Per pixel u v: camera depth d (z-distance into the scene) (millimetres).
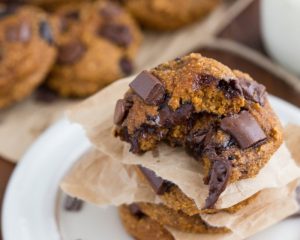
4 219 268
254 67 385
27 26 358
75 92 370
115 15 387
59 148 298
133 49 385
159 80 227
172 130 234
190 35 410
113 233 274
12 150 332
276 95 368
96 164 277
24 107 364
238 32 417
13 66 344
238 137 220
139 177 261
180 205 245
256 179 233
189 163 238
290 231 269
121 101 236
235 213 250
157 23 407
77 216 278
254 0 432
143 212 265
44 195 281
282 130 249
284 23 364
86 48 371
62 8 400
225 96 224
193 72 224
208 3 411
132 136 235
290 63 383
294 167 245
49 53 359
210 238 254
